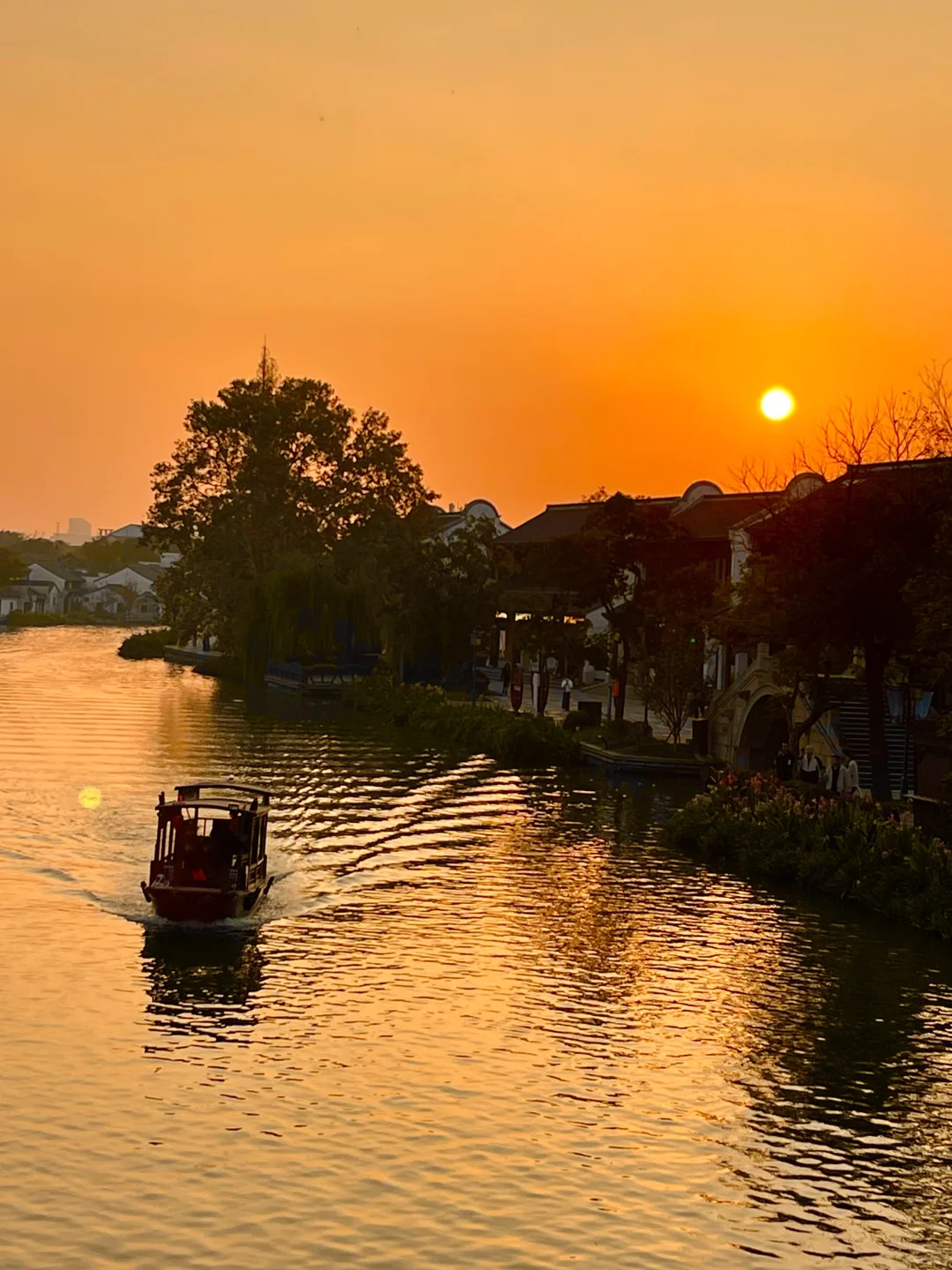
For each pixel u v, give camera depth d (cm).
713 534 8050
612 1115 2297
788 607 4650
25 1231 1838
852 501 4712
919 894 3584
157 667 12812
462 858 4156
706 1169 2120
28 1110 2202
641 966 3112
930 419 4653
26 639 17862
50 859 3859
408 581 9969
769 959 3209
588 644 7406
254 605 10900
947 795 4312
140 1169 2027
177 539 12912
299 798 5106
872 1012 2853
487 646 10169
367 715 8538
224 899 3241
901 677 5078
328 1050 2522
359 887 3728
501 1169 2081
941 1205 2045
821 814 4166
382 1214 1930
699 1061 2548
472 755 6644
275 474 12669
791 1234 1941
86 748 6353
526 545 10400
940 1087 2473
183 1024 2614
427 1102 2311
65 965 2928
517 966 3070
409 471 13175
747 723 5891
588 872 4028
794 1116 2330
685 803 5338
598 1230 1920
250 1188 1984
